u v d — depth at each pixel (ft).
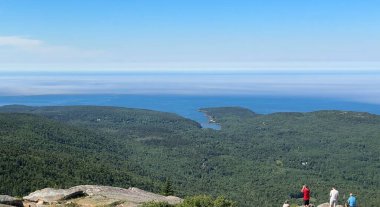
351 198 130.31
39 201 138.82
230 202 121.19
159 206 125.90
